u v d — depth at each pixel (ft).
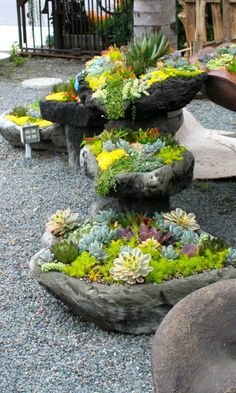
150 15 17.37
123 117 13.46
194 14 23.49
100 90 13.41
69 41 28.99
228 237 13.12
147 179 11.70
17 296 11.45
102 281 10.19
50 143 17.75
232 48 14.70
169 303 9.98
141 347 9.98
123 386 9.23
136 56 14.10
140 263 10.07
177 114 16.29
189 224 11.59
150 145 12.35
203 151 16.90
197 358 6.64
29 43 31.07
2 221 14.26
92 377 9.43
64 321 10.72
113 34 27.71
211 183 15.64
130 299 9.90
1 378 9.48
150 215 12.44
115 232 11.16
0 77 26.13
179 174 12.09
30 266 10.92
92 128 16.15
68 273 10.43
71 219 11.80
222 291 7.02
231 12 22.97
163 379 6.57
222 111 21.27
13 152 18.07
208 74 13.91
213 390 6.28
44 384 9.33
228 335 6.76
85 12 28.63
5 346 10.17
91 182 16.01
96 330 10.44
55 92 17.58
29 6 29.86
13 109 18.53
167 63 13.87
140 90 13.21
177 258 10.54
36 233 13.69
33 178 16.44
